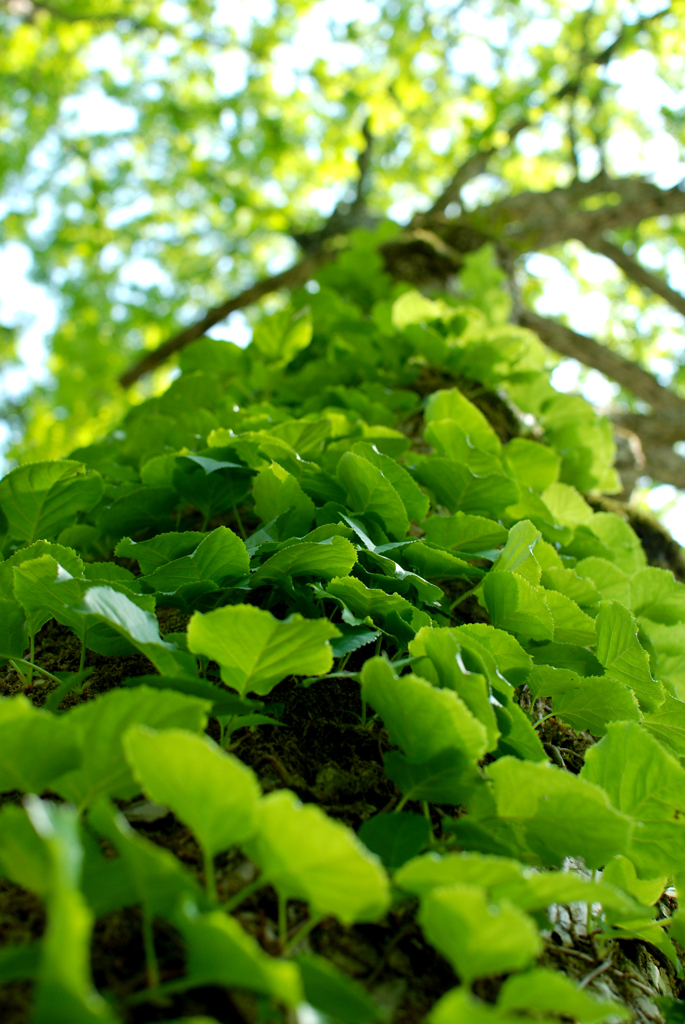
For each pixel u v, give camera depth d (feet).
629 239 12.92
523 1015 1.18
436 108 11.20
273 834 0.98
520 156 11.62
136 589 1.54
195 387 3.08
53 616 1.56
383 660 1.22
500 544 1.89
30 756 1.07
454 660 1.28
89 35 10.50
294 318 3.41
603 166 9.45
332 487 1.81
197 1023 0.85
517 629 1.64
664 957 1.50
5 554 2.07
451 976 1.21
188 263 12.88
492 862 1.02
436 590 1.58
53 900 0.85
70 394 8.80
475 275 5.50
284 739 1.47
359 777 1.44
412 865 1.03
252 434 1.87
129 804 1.34
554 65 10.63
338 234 9.98
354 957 1.19
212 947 0.92
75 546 2.10
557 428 3.45
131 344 12.04
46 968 0.82
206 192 11.58
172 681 1.23
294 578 1.59
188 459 1.93
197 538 1.60
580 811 1.19
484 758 1.46
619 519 2.57
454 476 2.08
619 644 1.66
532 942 0.94
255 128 11.43
